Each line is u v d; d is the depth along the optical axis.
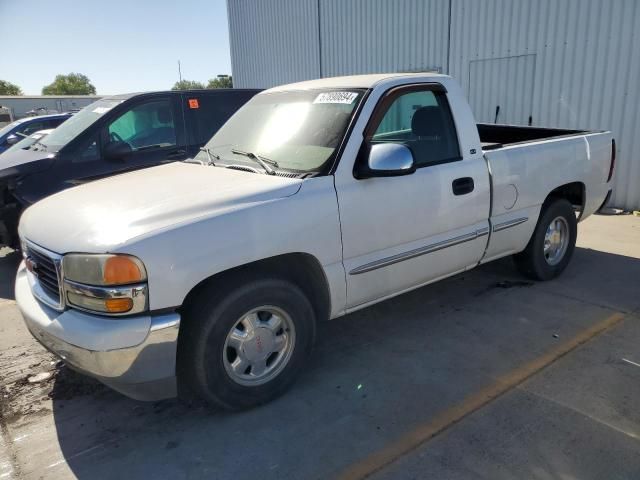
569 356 3.57
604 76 8.22
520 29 9.16
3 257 6.68
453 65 10.47
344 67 13.26
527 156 4.38
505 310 4.37
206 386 2.87
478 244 4.11
